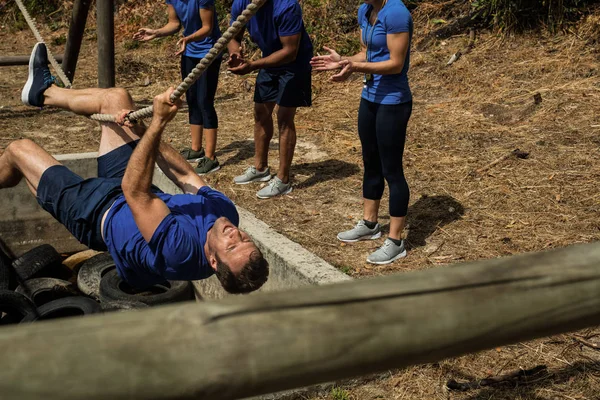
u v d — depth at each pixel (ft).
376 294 3.66
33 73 15.92
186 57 22.31
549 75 26.99
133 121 14.01
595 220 16.94
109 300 17.22
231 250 11.55
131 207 12.00
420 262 15.98
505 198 18.69
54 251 20.08
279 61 19.17
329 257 16.52
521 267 3.95
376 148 16.40
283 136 19.97
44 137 26.73
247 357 3.40
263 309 3.47
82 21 27.81
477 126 24.26
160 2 47.50
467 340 3.81
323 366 3.54
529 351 12.28
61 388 3.14
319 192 20.65
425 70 30.71
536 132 22.86
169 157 13.83
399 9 14.99
